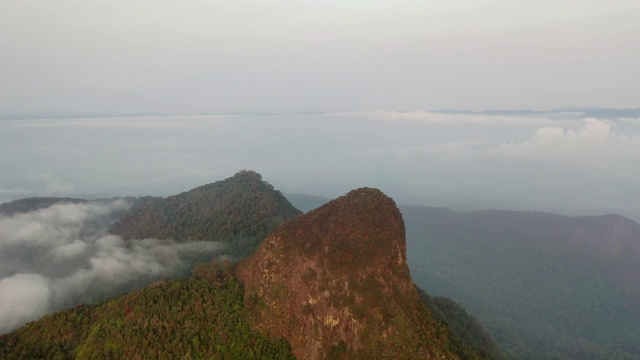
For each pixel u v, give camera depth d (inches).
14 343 2391.7
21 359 2256.4
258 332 2231.8
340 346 1993.1
